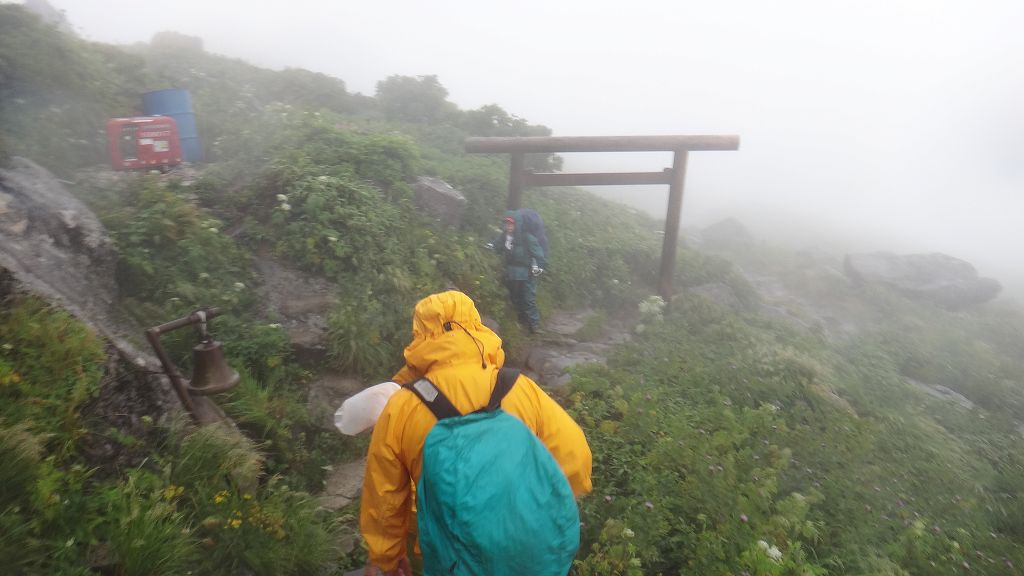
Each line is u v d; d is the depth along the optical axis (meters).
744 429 5.54
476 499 1.87
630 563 3.57
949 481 5.80
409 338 6.32
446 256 7.91
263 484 4.19
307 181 7.39
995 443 7.83
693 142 9.54
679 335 8.68
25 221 4.55
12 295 3.66
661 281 10.13
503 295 8.32
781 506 4.24
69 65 8.61
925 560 4.07
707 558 3.71
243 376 4.98
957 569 4.09
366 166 8.66
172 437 3.79
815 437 5.77
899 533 4.41
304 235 6.78
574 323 9.16
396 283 6.66
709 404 6.38
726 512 4.14
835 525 4.39
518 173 9.66
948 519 4.96
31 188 4.94
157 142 7.86
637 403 5.75
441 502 1.91
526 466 1.98
